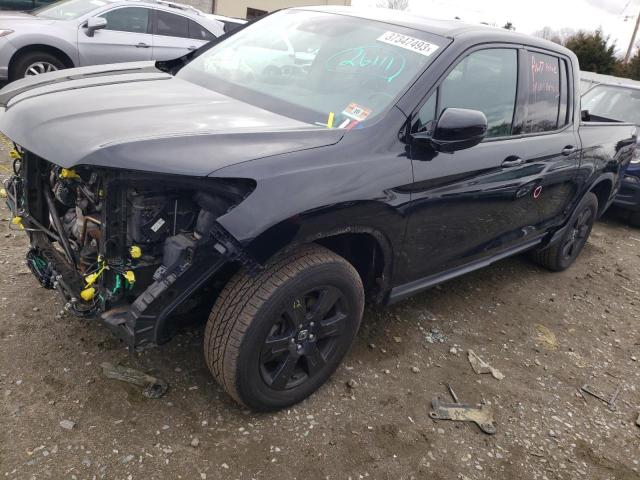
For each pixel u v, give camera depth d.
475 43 3.19
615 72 25.47
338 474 2.41
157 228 2.24
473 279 4.74
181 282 2.18
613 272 5.62
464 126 2.68
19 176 2.94
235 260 2.19
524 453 2.78
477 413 2.98
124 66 3.58
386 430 2.72
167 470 2.27
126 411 2.53
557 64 4.10
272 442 2.51
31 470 2.15
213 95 3.01
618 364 3.82
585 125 4.66
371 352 3.33
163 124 2.36
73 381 2.65
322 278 2.50
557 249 4.95
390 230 2.76
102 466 2.23
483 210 3.39
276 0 24.80
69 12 8.27
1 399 2.47
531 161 3.71
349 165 2.50
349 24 3.40
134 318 2.15
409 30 3.21
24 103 2.63
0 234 3.99
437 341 3.62
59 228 2.68
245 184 2.18
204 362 2.94
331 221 2.41
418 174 2.81
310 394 2.80
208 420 2.57
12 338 2.87
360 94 2.90
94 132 2.22
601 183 5.18
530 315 4.30
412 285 3.21
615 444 2.98
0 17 7.81
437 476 2.52
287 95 3.01
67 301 2.46
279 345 2.49
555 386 3.40
